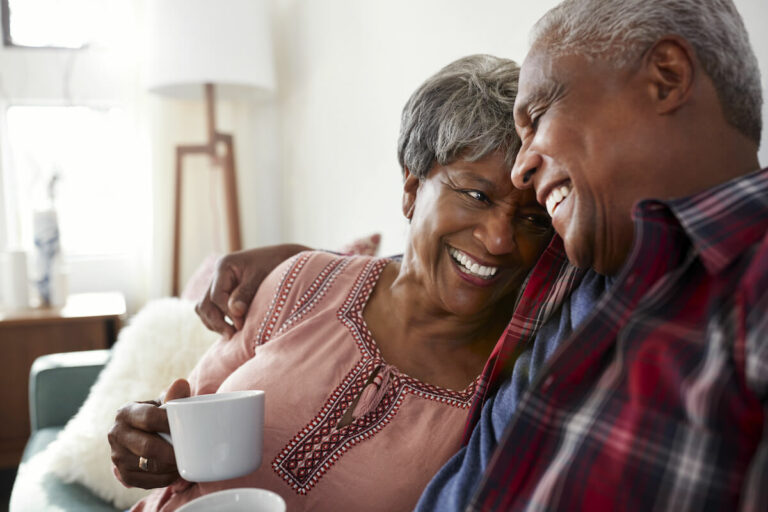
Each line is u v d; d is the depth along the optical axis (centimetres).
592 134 60
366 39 236
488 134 79
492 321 94
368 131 237
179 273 321
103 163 346
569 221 63
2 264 288
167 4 284
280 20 338
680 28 56
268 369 91
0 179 334
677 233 57
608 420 53
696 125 57
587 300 71
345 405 86
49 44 336
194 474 63
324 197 289
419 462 82
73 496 129
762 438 46
